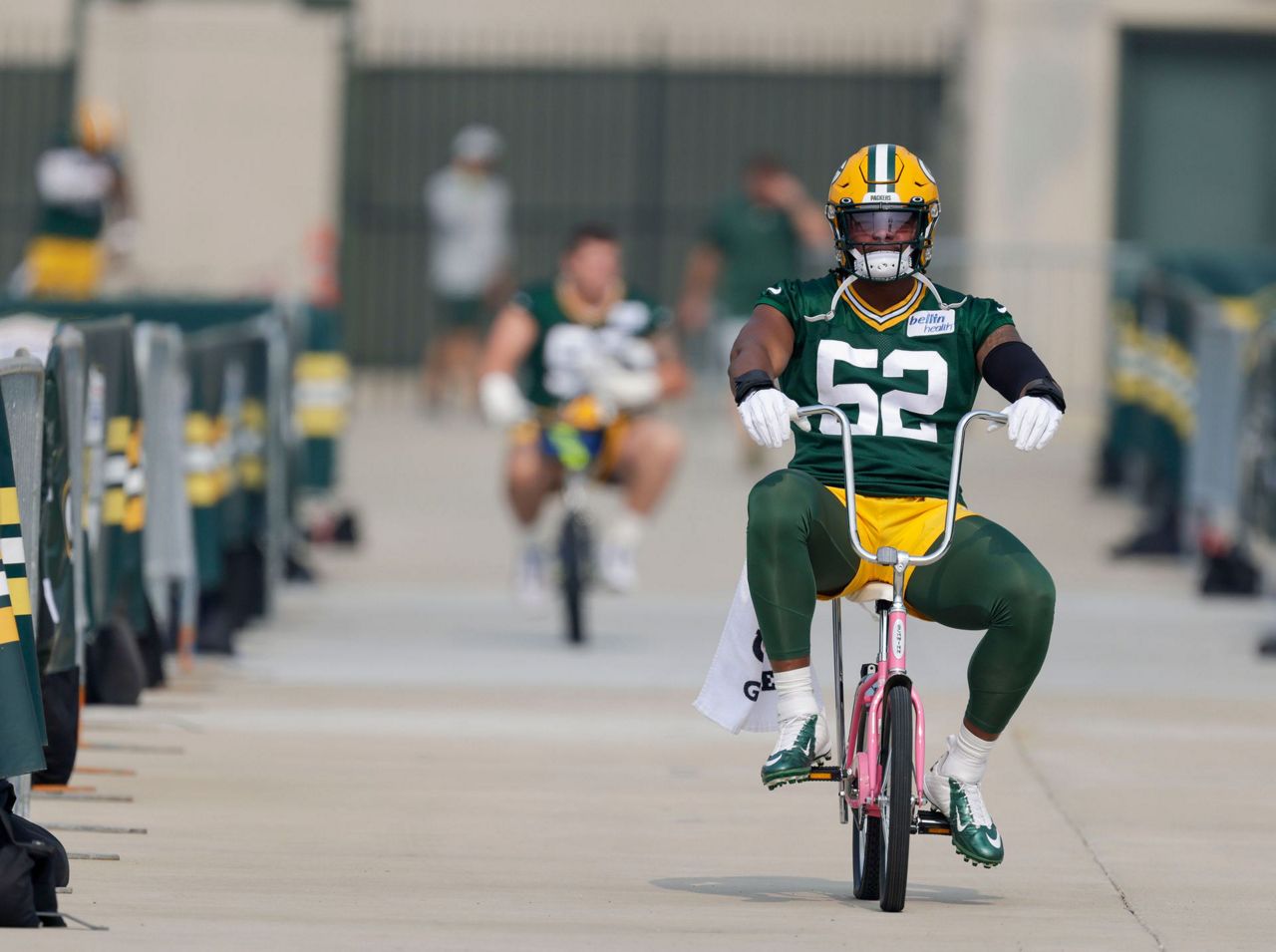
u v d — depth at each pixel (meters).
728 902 20.83
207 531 35.88
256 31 83.19
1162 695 34.97
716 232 68.00
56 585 21.92
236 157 83.38
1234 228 80.31
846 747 20.91
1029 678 19.97
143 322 46.28
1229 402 45.78
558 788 27.02
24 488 20.98
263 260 83.31
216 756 28.47
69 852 22.27
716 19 86.00
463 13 86.12
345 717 31.81
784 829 24.83
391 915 19.81
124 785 26.34
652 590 46.78
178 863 22.14
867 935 19.33
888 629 19.81
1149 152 80.12
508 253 82.81
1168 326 51.31
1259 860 23.47
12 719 18.77
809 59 85.69
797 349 20.84
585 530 39.75
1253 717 33.06
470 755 29.14
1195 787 27.66
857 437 20.61
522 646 39.59
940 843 24.44
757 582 20.03
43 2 86.00
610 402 39.34
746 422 19.55
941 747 29.72
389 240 85.75
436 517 56.81
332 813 25.06
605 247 40.12
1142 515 53.41
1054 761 29.27
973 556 19.98
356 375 85.50
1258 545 52.72
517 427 40.62
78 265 64.88
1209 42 79.62
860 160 20.39
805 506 20.02
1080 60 78.19
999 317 20.66
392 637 40.31
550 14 86.31
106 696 31.11
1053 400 19.72
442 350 78.94
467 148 78.94
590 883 21.70
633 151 85.75
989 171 78.44
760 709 20.91
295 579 46.72
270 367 41.53
